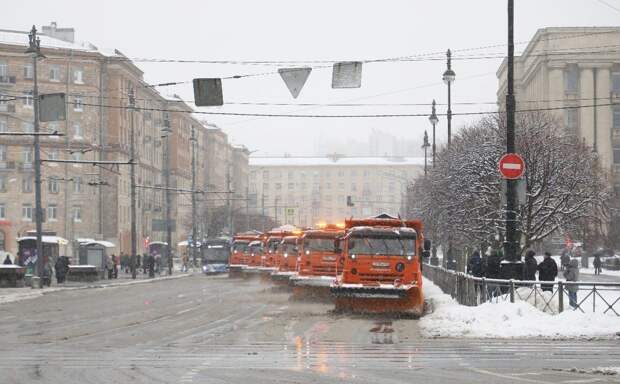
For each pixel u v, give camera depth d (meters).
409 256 28.84
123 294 44.72
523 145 42.78
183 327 24.38
